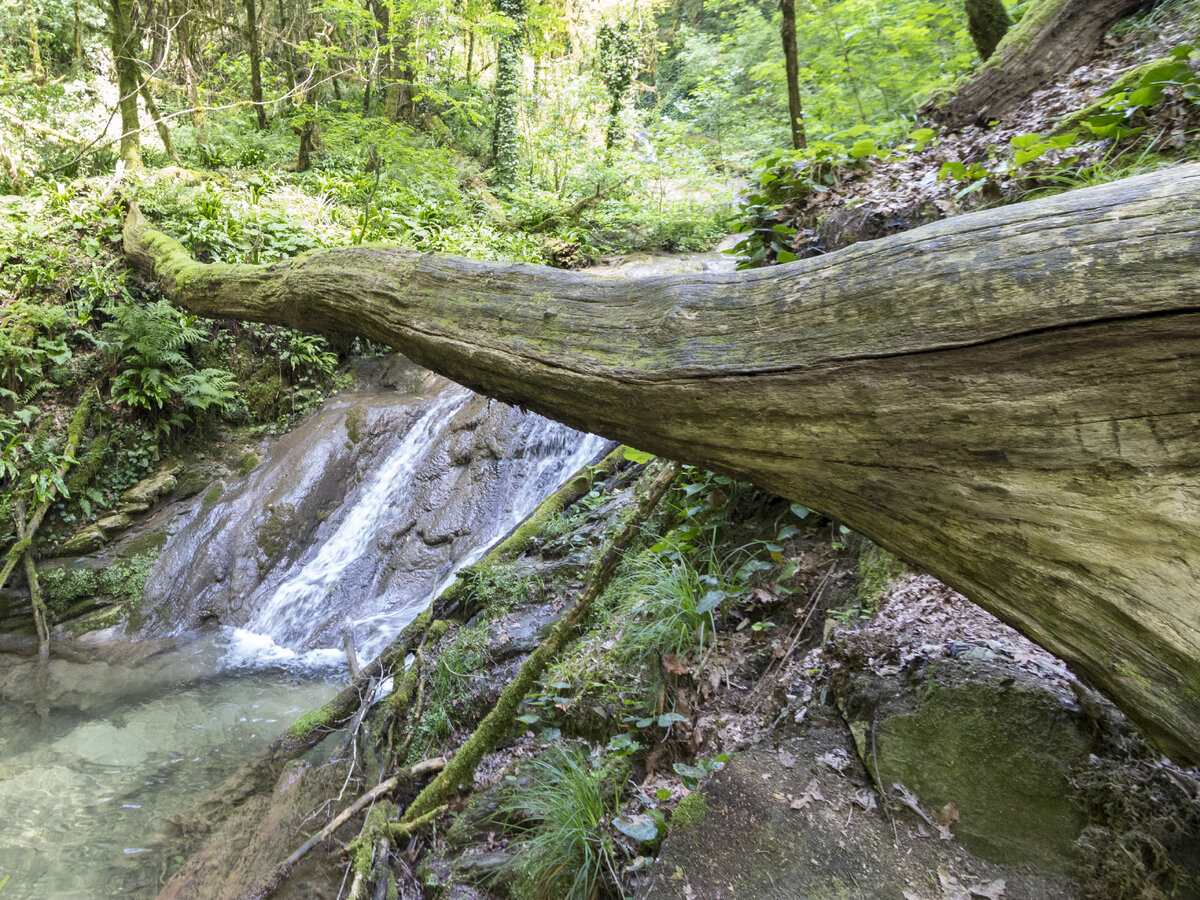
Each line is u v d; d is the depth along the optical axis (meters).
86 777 3.94
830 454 1.44
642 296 1.80
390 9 11.59
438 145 14.06
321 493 7.10
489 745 3.07
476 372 2.20
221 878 3.04
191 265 5.87
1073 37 4.87
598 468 4.88
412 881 2.75
